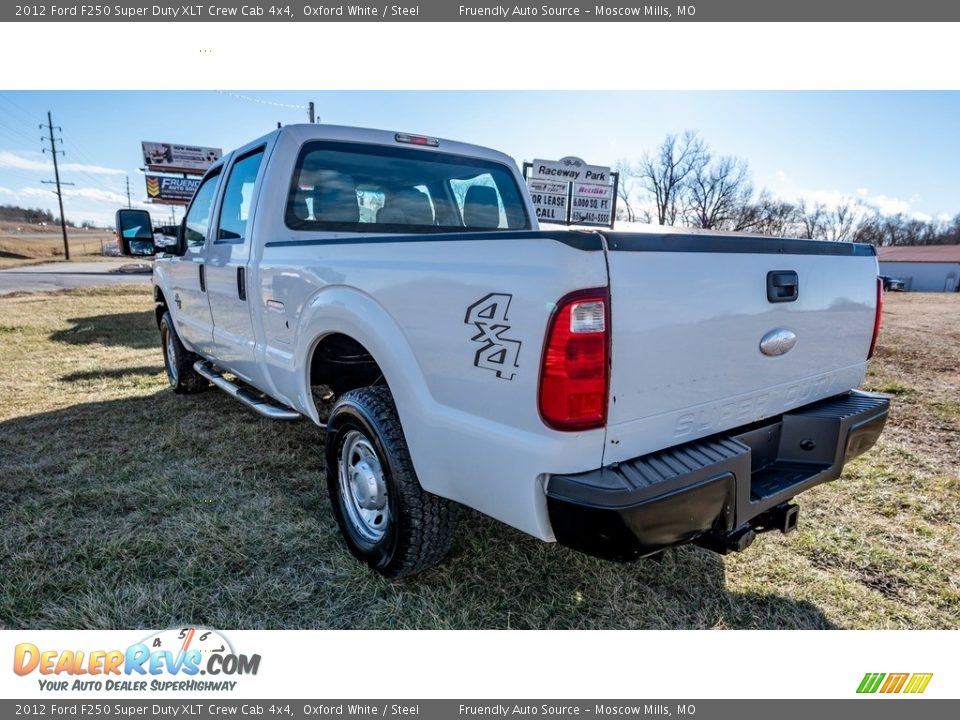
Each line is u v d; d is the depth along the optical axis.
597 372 1.65
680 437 1.96
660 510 1.71
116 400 5.19
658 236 1.76
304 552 2.71
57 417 4.66
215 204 3.85
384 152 3.46
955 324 13.50
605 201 17.55
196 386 5.33
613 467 1.78
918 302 24.88
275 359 3.07
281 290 2.91
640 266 1.72
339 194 3.30
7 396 5.30
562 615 2.33
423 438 2.09
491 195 3.97
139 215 4.63
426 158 3.62
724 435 2.14
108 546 2.72
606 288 1.64
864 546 2.82
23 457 3.81
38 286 20.19
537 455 1.71
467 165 3.83
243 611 2.32
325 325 2.55
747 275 2.02
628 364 1.72
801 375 2.35
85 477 3.51
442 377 2.01
